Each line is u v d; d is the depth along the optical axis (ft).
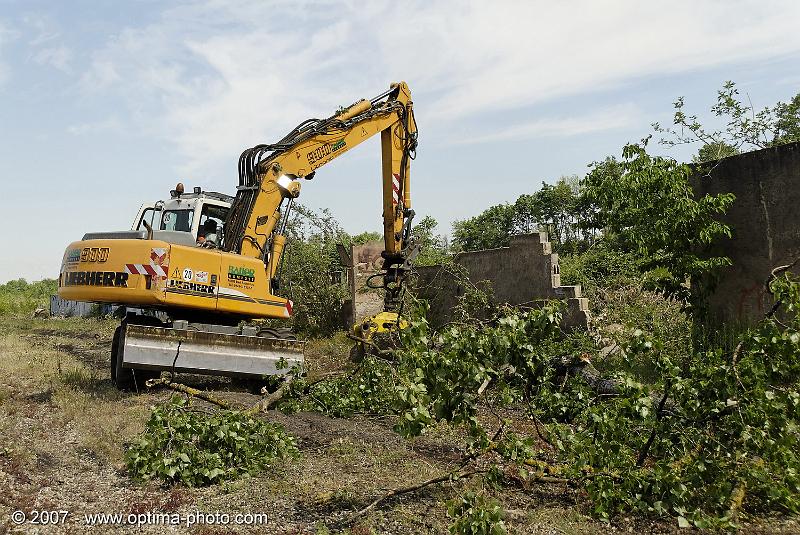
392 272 42.55
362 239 86.02
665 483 16.15
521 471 17.20
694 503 16.69
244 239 35.19
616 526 15.78
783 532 15.07
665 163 30.91
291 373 30.55
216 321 34.91
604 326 35.14
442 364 17.26
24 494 17.79
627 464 17.56
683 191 30.19
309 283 58.23
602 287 42.39
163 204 38.47
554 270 38.27
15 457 20.66
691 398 18.12
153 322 32.65
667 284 30.94
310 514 16.66
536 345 20.43
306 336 56.29
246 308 33.78
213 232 38.04
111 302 32.19
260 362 32.60
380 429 25.39
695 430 18.28
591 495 16.42
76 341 57.72
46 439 23.40
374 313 54.24
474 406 17.93
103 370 39.27
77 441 23.25
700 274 29.86
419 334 17.92
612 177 32.30
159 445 19.85
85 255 32.17
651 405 18.08
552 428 19.48
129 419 25.90
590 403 21.74
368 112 40.88
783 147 27.48
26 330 72.54
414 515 16.24
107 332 65.51
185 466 19.30
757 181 28.43
